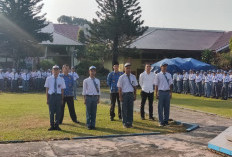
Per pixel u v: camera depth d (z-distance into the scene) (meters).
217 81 20.36
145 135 8.39
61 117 10.03
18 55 32.41
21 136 7.92
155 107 14.89
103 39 30.56
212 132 8.91
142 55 34.28
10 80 25.09
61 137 7.89
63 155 6.41
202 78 21.98
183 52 34.50
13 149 6.75
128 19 28.86
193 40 37.25
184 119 11.26
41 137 7.87
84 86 9.24
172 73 25.28
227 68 27.75
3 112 12.27
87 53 35.50
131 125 9.58
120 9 28.70
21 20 30.11
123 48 30.70
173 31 39.91
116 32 29.44
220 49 32.94
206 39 38.09
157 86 9.93
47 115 11.58
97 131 8.75
